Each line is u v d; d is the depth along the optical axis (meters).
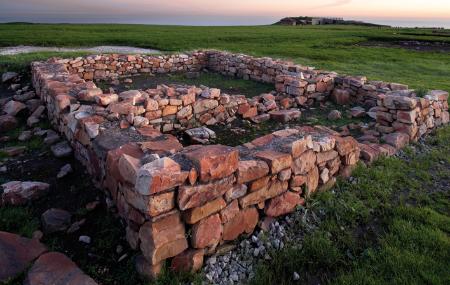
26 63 11.74
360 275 3.53
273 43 27.00
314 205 4.71
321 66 17.19
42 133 6.86
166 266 3.39
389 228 4.31
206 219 3.51
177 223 3.34
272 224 4.29
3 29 31.11
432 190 5.41
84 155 5.39
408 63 19.36
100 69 13.02
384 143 7.02
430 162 6.35
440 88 12.61
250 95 11.33
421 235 4.12
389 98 7.58
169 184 3.11
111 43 23.62
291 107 9.82
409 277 3.50
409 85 13.05
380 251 3.89
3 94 9.94
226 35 32.03
